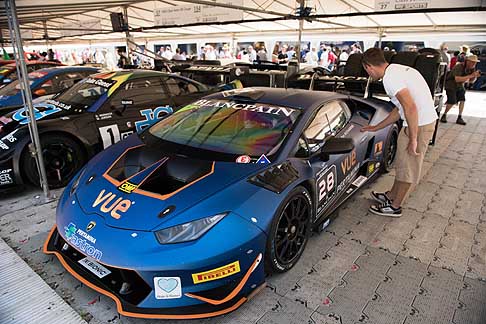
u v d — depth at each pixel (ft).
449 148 16.87
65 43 51.83
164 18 20.79
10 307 6.20
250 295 6.28
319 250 8.20
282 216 6.81
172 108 14.20
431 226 9.50
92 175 7.44
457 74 21.18
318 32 35.63
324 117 8.95
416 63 15.26
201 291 5.74
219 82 19.15
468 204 10.89
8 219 9.36
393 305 6.51
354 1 20.86
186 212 5.89
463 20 24.59
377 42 36.52
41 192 11.10
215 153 7.46
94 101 12.43
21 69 9.28
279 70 17.76
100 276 6.23
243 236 5.90
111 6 21.79
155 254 5.51
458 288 7.04
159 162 7.28
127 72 13.97
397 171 9.62
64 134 11.25
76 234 6.11
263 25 33.37
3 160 10.20
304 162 7.63
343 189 9.45
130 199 6.33
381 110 11.61
